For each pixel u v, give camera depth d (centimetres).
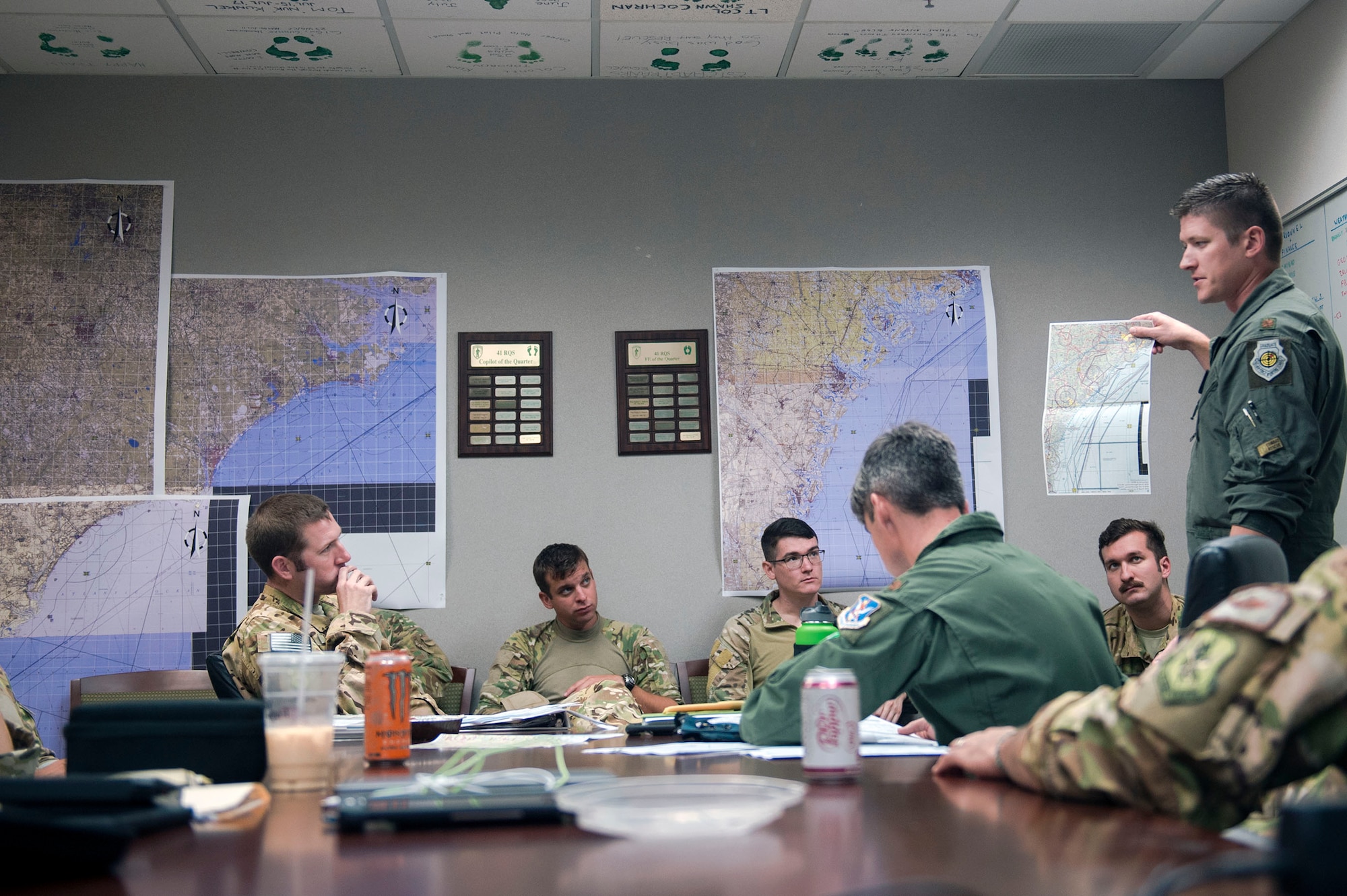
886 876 62
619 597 376
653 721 179
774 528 357
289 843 76
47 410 370
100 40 362
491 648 370
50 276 376
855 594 379
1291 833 49
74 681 338
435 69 386
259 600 249
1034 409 392
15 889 62
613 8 345
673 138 397
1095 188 403
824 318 391
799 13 350
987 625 143
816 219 396
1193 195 249
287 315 381
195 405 374
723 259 392
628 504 380
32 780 79
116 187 381
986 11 352
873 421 388
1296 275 365
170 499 369
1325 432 230
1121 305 398
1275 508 219
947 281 395
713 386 387
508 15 348
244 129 388
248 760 101
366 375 379
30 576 362
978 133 403
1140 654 337
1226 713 77
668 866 66
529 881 62
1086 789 86
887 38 369
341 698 195
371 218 387
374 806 82
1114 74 400
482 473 378
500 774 102
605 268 390
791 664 149
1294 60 362
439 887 61
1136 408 392
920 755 134
